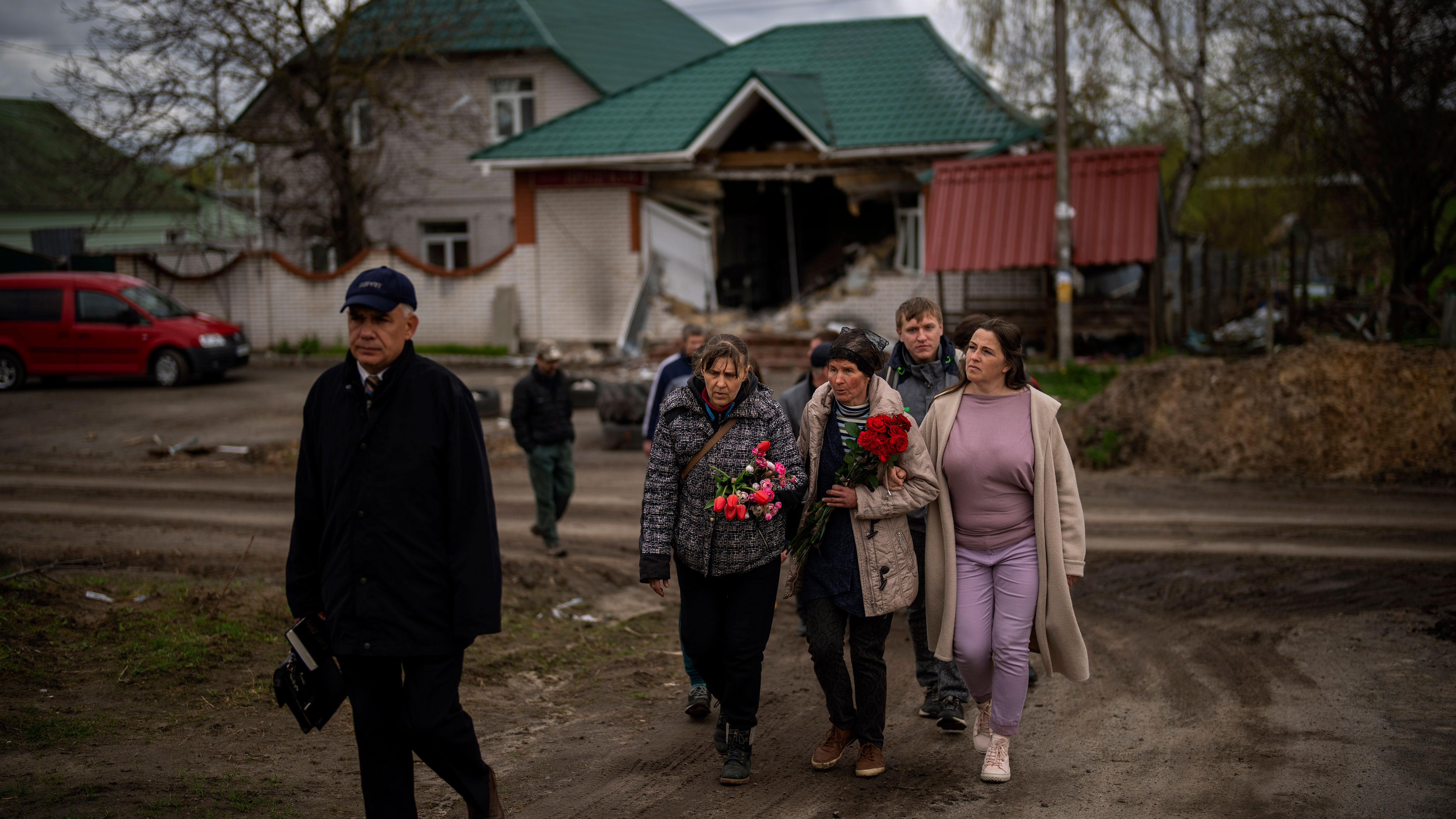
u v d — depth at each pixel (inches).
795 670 224.8
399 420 123.5
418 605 123.0
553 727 189.5
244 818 140.7
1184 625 245.4
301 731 165.8
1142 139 1066.1
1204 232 1267.2
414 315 126.4
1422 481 390.0
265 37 818.2
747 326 844.0
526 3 1094.4
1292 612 251.1
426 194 1079.6
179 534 327.9
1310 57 752.3
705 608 163.9
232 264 921.5
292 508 379.9
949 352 189.0
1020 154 792.3
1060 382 617.3
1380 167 741.9
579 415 622.8
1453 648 217.8
